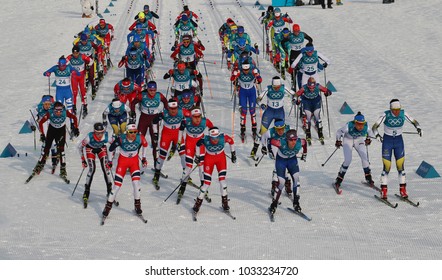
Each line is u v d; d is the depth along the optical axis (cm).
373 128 3145
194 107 3231
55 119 3441
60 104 3450
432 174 3391
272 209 2980
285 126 2995
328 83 5119
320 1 8644
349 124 3209
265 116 3816
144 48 4781
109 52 6184
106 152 3169
